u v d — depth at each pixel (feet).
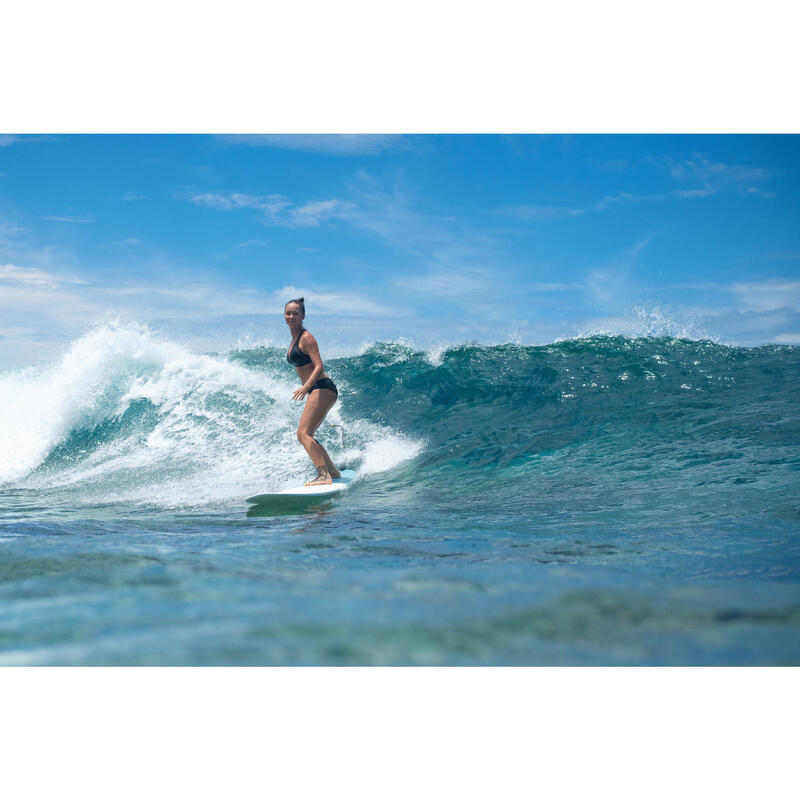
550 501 15.71
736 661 5.30
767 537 11.46
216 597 7.26
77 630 6.11
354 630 6.01
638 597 7.08
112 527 13.61
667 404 24.08
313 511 15.66
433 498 16.90
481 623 6.18
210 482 20.18
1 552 10.18
